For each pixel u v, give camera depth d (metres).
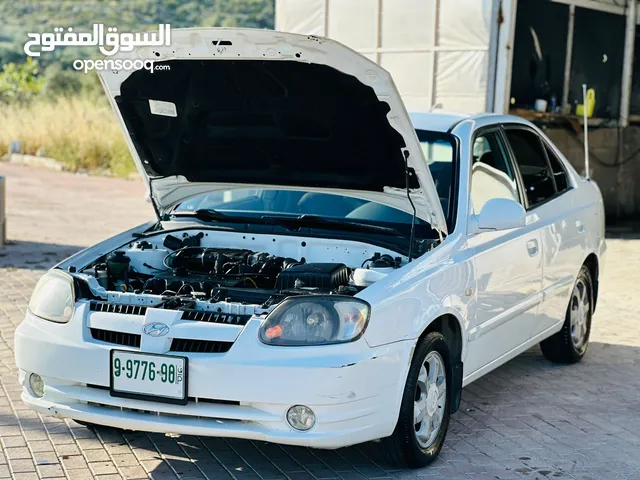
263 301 4.34
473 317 4.86
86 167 20.92
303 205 5.36
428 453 4.52
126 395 4.11
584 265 6.62
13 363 6.07
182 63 4.52
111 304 4.28
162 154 5.16
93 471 4.36
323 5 13.46
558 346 6.46
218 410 4.00
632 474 4.57
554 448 4.91
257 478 4.33
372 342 4.04
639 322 7.99
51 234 11.69
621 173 14.11
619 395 5.89
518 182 5.71
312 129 4.67
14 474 4.29
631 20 13.80
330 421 3.95
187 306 4.20
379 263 4.62
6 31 60.97
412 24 12.44
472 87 11.86
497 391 5.91
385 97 4.23
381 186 4.81
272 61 4.32
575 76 14.39
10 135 22.95
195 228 5.24
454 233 4.86
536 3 13.55
